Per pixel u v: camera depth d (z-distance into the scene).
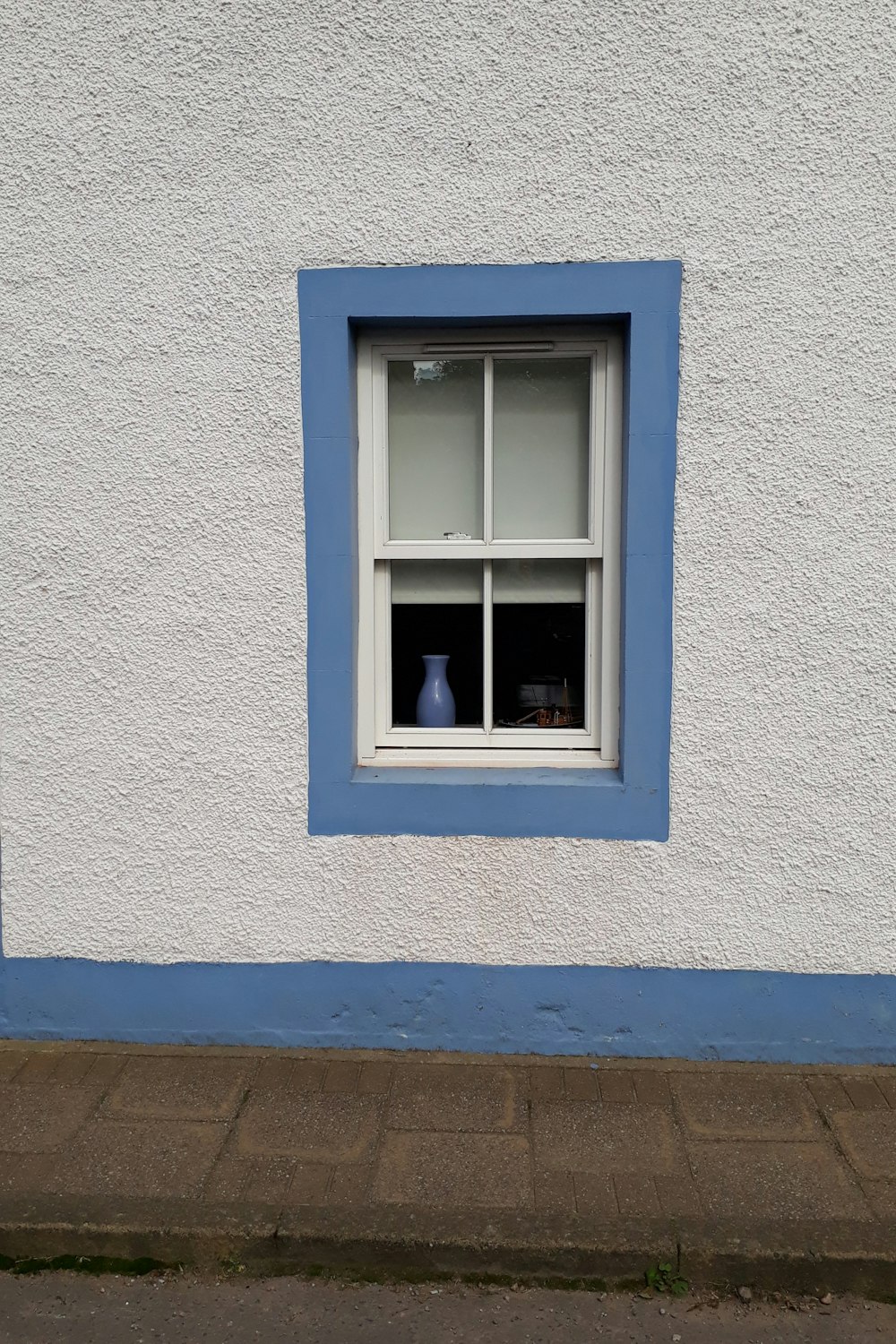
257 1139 3.04
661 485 3.25
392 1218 2.70
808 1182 2.85
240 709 3.43
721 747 3.34
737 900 3.40
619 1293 2.60
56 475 3.38
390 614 3.59
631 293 3.19
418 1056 3.49
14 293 3.31
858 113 3.08
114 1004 3.59
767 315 3.17
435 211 3.20
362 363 3.43
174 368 3.31
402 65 3.15
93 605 3.42
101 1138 3.05
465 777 3.46
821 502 3.22
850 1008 3.43
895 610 3.25
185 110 3.21
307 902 3.49
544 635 3.60
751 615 3.28
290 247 3.24
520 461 3.54
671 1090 3.29
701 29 3.07
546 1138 3.04
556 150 3.15
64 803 3.52
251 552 3.37
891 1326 2.50
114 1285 2.63
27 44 3.21
